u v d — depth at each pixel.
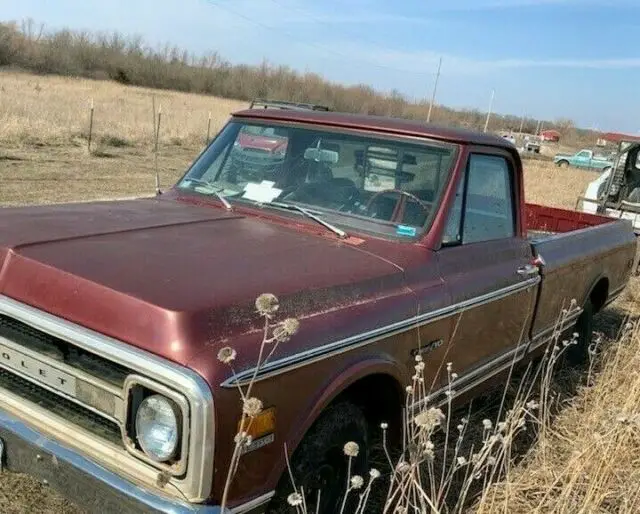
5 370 2.73
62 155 18.36
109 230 3.17
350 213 3.71
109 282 2.49
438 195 3.71
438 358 3.55
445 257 3.64
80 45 72.19
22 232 2.96
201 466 2.22
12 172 14.77
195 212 3.80
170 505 2.24
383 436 3.12
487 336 4.04
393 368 3.11
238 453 2.23
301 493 2.61
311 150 4.01
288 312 2.66
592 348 6.03
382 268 3.25
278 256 3.10
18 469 2.62
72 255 2.73
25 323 2.56
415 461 2.90
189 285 2.54
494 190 4.17
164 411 2.26
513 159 4.32
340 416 2.85
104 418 2.44
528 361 4.86
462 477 3.91
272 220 3.76
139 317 2.35
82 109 29.91
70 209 3.59
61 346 2.54
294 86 72.62
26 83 48.12
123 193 13.82
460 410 4.80
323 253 3.26
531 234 6.79
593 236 5.69
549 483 3.78
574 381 5.49
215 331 2.38
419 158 3.80
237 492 2.36
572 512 3.49
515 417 3.61
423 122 4.17
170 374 2.23
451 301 3.56
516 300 4.29
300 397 2.58
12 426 2.59
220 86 71.94
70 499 2.46
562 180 27.77
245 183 4.09
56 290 2.54
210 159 4.35
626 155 14.34
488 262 4.02
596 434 3.79
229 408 2.27
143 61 72.69
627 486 3.73
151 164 19.00
